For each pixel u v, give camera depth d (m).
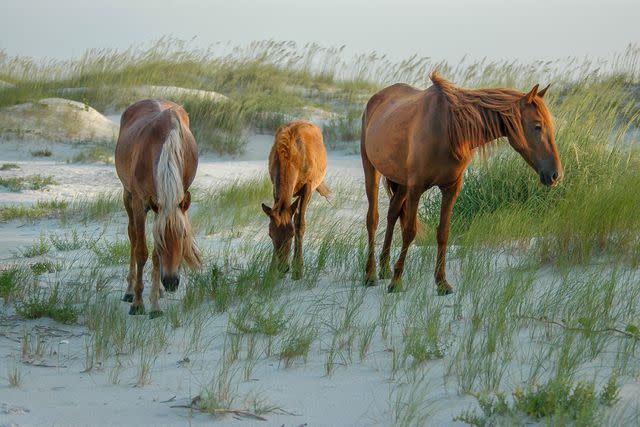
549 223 11.94
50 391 7.55
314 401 7.19
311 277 11.72
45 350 8.80
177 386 7.65
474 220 12.92
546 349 7.93
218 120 32.41
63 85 39.97
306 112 34.75
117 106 36.38
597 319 8.43
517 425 6.25
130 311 10.45
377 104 12.13
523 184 14.35
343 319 9.46
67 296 10.66
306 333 8.85
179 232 9.38
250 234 15.56
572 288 9.27
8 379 7.83
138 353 8.69
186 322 9.74
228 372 7.97
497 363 7.66
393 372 7.72
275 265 11.45
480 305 9.33
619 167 14.55
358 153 29.72
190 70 41.62
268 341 8.85
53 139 30.94
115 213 18.91
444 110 9.62
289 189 11.81
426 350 8.00
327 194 14.62
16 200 20.56
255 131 33.28
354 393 7.32
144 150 10.24
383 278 11.45
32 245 15.41
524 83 30.50
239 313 9.80
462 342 8.12
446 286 10.18
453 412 6.75
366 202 19.53
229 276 11.76
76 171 25.31
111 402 7.25
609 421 6.26
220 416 6.84
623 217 11.05
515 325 8.56
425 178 10.01
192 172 10.75
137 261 10.49
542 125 9.28
